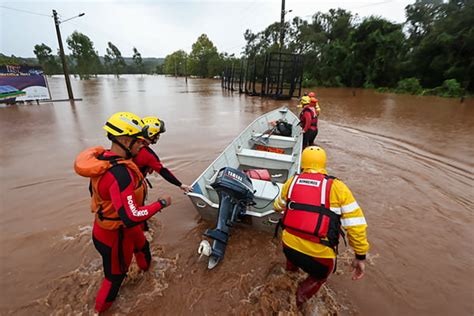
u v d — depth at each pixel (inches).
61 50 658.2
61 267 111.6
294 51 1632.6
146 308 91.4
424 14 1312.7
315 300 95.3
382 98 811.4
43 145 293.4
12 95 584.7
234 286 101.7
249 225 129.0
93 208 73.5
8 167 226.7
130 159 77.3
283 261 114.1
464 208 163.0
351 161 246.7
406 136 336.8
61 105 610.9
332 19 1815.9
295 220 75.5
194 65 2812.5
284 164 186.2
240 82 960.9
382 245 128.7
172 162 241.9
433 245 129.0
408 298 99.3
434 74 966.4
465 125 399.5
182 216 150.1
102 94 924.0
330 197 73.0
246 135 249.9
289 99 764.6
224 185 108.7
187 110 566.3
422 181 202.2
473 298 99.7
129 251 82.8
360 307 94.8
